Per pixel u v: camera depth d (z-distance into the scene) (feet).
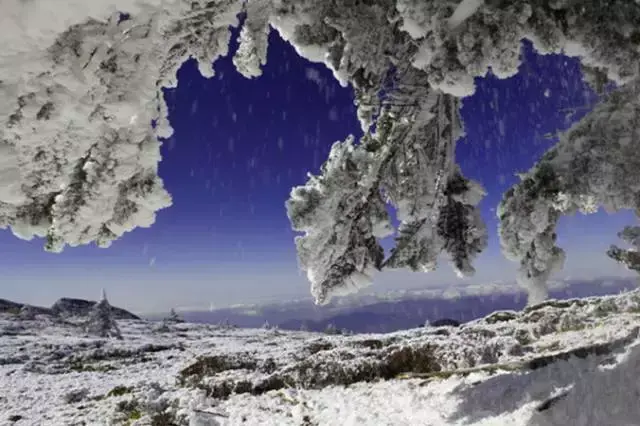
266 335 127.03
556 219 17.46
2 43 7.11
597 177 14.78
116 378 54.70
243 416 22.43
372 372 28.22
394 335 47.93
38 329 125.80
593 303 39.45
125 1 8.12
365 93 19.30
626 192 14.65
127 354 79.87
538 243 17.85
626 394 13.46
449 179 22.17
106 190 9.75
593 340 25.89
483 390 19.47
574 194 15.38
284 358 35.32
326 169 21.13
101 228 10.41
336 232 20.94
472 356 27.71
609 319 32.32
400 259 22.22
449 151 21.35
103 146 9.45
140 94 8.91
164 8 9.04
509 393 18.12
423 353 28.99
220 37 11.22
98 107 8.71
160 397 26.86
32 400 38.52
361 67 18.42
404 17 13.12
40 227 9.77
